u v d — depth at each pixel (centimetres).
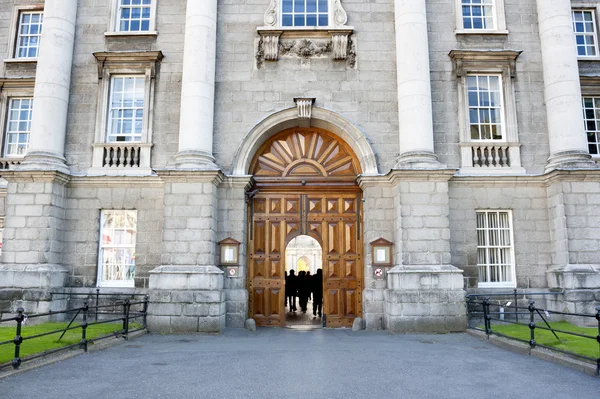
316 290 1725
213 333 1246
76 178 1433
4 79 1580
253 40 1513
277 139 1528
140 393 632
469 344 1078
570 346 927
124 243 1451
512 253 1416
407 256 1304
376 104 1471
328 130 1515
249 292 1443
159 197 1439
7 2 1669
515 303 1261
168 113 1487
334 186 1482
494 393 641
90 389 652
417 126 1380
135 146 1473
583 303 1281
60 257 1412
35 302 1305
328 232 1473
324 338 1181
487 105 1514
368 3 1531
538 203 1430
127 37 1539
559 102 1430
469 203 1424
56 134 1438
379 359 876
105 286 1420
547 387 673
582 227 1337
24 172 1366
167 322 1255
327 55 1504
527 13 1544
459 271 1282
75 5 1545
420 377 730
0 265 1345
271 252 1464
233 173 1427
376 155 1441
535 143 1468
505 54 1487
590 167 1359
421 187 1334
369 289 1368
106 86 1509
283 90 1482
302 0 1575
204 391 643
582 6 1636
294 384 682
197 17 1447
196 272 1275
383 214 1405
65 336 1059
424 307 1266
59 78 1462
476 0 1577
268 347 1020
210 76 1434
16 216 1364
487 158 1462
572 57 1452
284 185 1482
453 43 1519
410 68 1413
